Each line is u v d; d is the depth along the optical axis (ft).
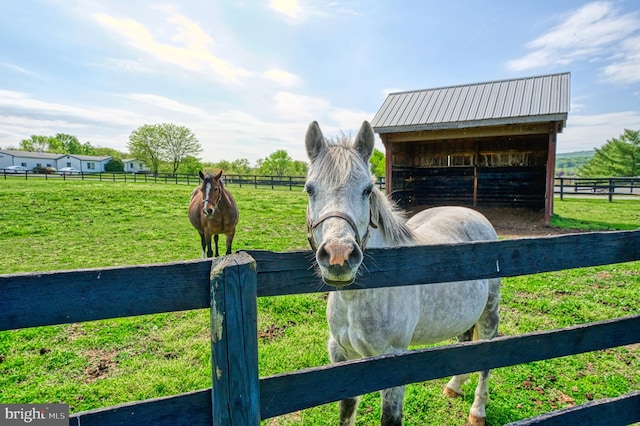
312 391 4.20
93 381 10.09
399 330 6.19
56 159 226.79
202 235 24.57
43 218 37.91
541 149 40.19
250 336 3.76
